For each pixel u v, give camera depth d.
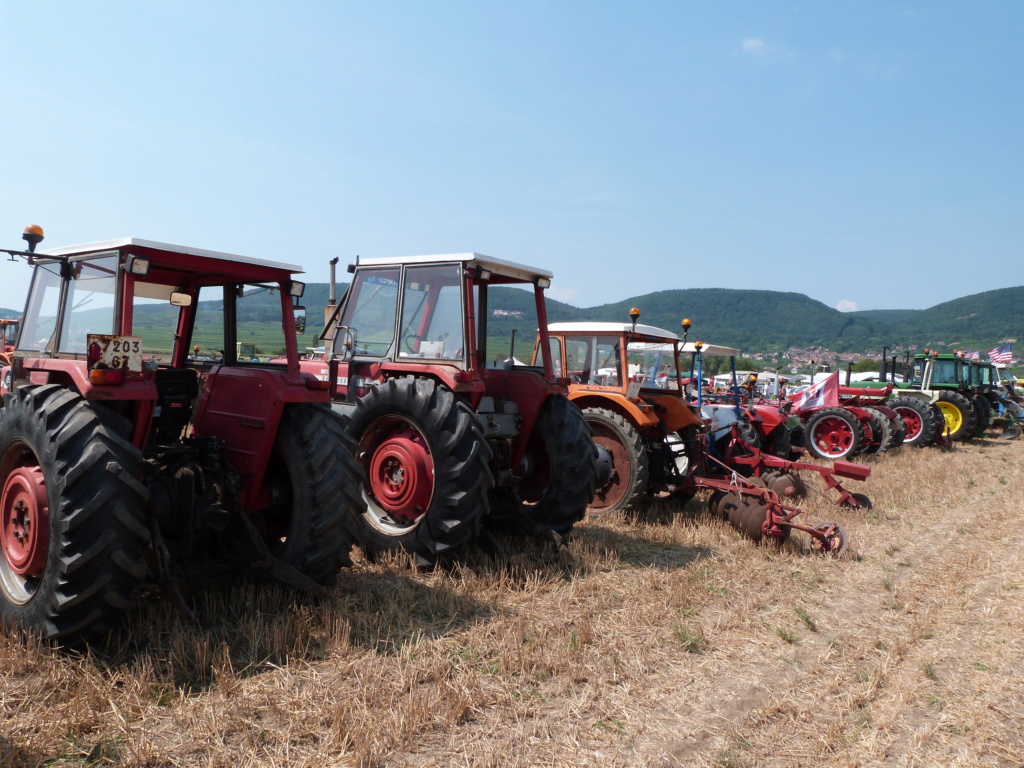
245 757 2.43
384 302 5.44
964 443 14.95
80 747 2.42
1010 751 2.74
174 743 2.48
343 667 3.12
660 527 6.23
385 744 2.56
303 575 3.68
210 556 3.86
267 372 3.81
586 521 6.45
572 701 3.01
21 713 2.60
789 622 4.11
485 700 2.94
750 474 7.77
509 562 4.81
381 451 5.01
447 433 4.64
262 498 3.97
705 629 3.95
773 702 3.09
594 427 6.88
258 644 3.27
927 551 5.80
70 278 3.76
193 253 3.58
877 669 3.42
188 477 3.58
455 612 3.88
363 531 4.72
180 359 4.56
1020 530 6.57
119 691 2.78
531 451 5.68
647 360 7.85
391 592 4.17
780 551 5.66
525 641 3.58
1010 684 3.33
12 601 3.23
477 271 4.94
